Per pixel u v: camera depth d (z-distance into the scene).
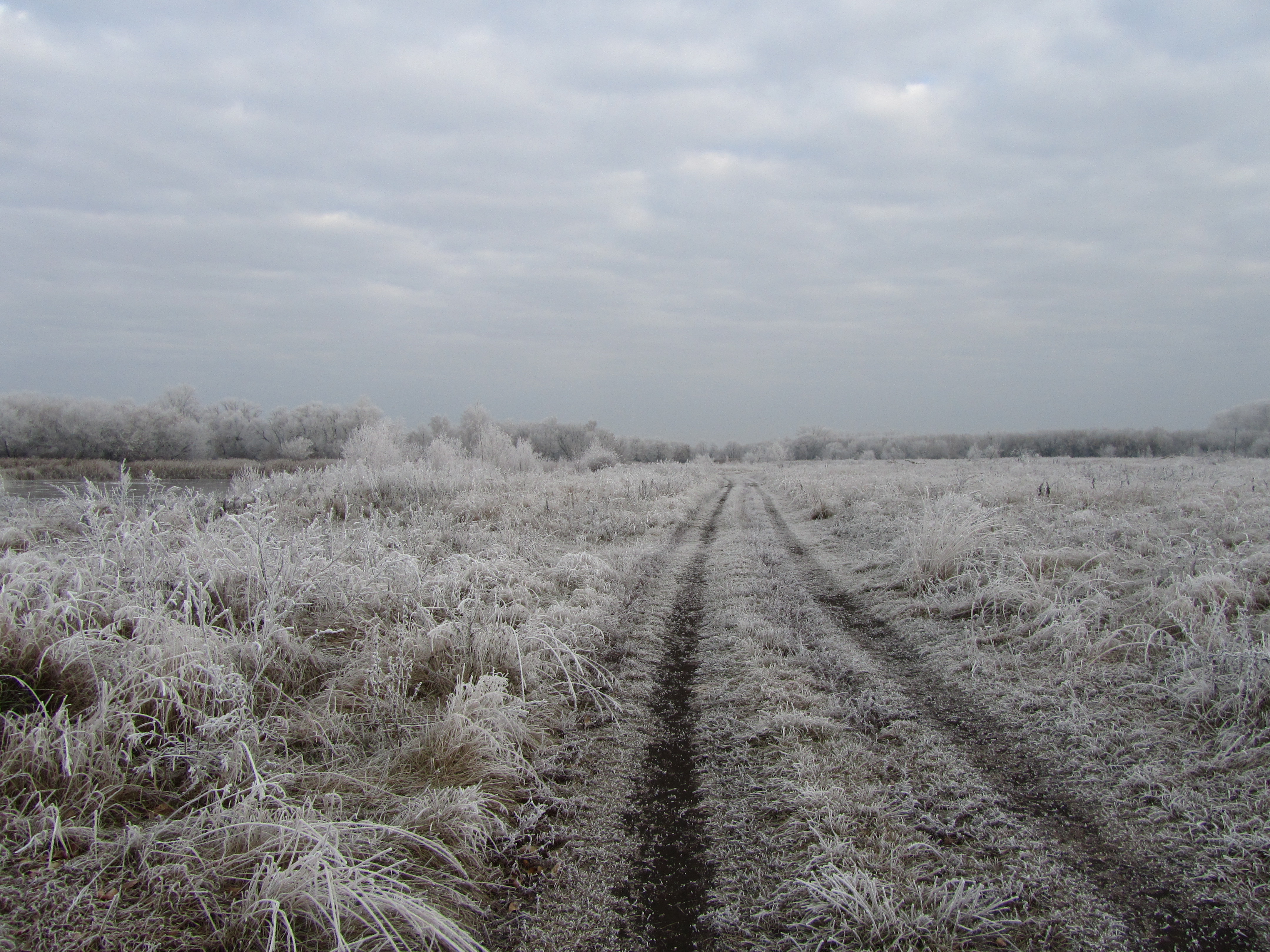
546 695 4.74
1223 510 9.88
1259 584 5.90
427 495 13.91
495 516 12.25
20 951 2.02
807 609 7.29
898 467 34.16
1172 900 2.60
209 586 4.88
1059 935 2.43
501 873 2.88
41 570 4.53
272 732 3.54
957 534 8.22
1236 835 2.94
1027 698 4.56
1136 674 4.77
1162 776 3.48
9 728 2.90
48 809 2.59
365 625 5.28
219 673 3.49
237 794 2.80
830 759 3.82
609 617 6.67
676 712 4.63
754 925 2.55
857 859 2.88
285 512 11.16
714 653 5.89
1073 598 6.37
